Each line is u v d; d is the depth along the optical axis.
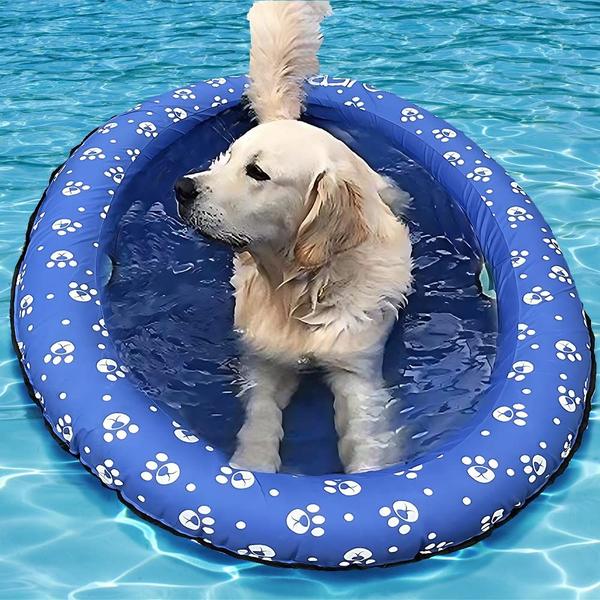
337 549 1.46
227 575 1.52
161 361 1.79
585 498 1.65
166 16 3.34
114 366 1.66
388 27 3.23
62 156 2.48
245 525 1.47
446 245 2.07
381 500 1.49
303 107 2.31
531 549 1.57
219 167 1.74
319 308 1.82
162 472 1.52
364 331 1.82
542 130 2.61
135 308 1.88
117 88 2.80
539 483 1.58
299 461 1.65
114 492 1.62
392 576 1.52
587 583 1.52
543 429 1.60
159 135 2.21
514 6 3.40
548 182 2.40
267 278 1.82
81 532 1.57
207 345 1.84
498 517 1.54
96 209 1.97
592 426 1.77
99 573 1.52
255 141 1.72
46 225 1.92
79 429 1.59
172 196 2.17
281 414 1.74
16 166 2.43
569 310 1.80
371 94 2.38
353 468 1.62
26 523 1.58
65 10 3.40
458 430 1.66
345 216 1.76
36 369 1.67
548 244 1.95
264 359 1.83
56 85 2.82
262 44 2.19
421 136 2.26
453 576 1.53
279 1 2.20
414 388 1.77
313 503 1.48
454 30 3.20
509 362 1.71
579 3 3.42
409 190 2.20
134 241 2.02
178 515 1.50
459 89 2.81
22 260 1.96
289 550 1.46
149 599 1.49
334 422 1.74
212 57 2.99
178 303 1.92
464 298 1.94
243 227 1.72
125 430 1.56
